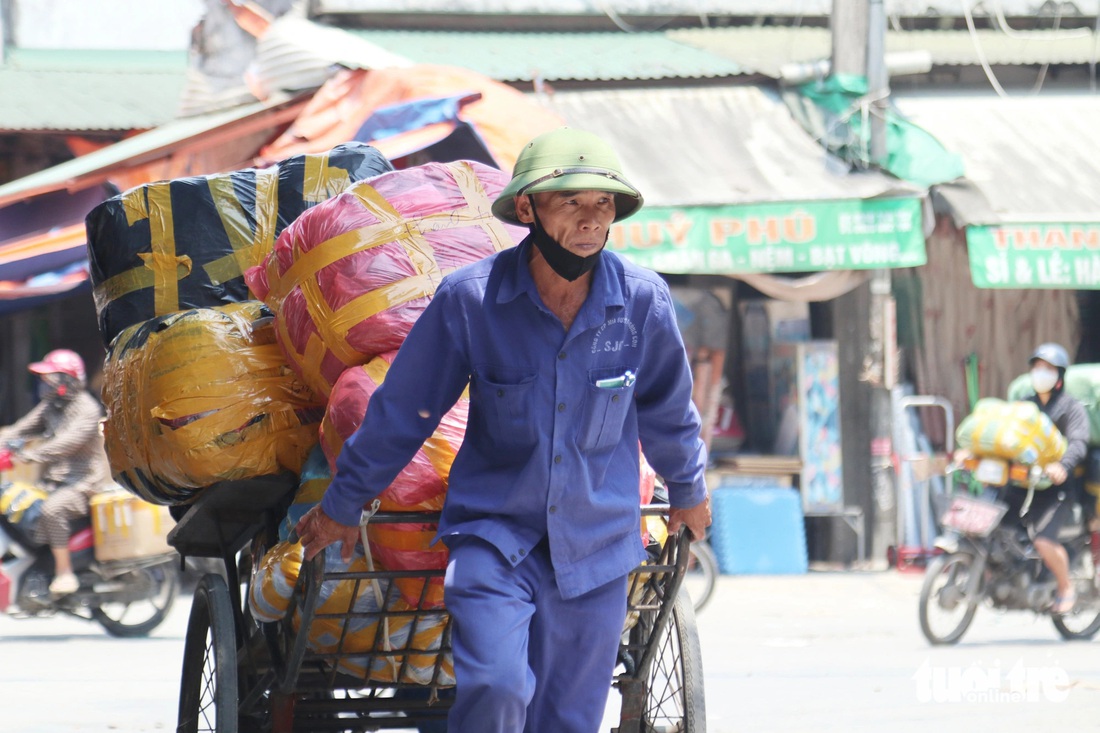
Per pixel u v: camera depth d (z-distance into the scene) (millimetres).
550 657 10438
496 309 10086
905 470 38719
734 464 38875
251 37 36281
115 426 13453
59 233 31812
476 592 9945
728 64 40156
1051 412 27531
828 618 30547
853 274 36719
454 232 11961
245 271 14375
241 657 12938
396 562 10883
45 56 43594
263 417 12391
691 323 39906
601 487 10328
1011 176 38812
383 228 11812
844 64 37656
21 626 29797
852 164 36844
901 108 42531
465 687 9750
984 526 26438
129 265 14375
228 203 14594
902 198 35625
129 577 27875
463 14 41531
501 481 10219
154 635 28391
